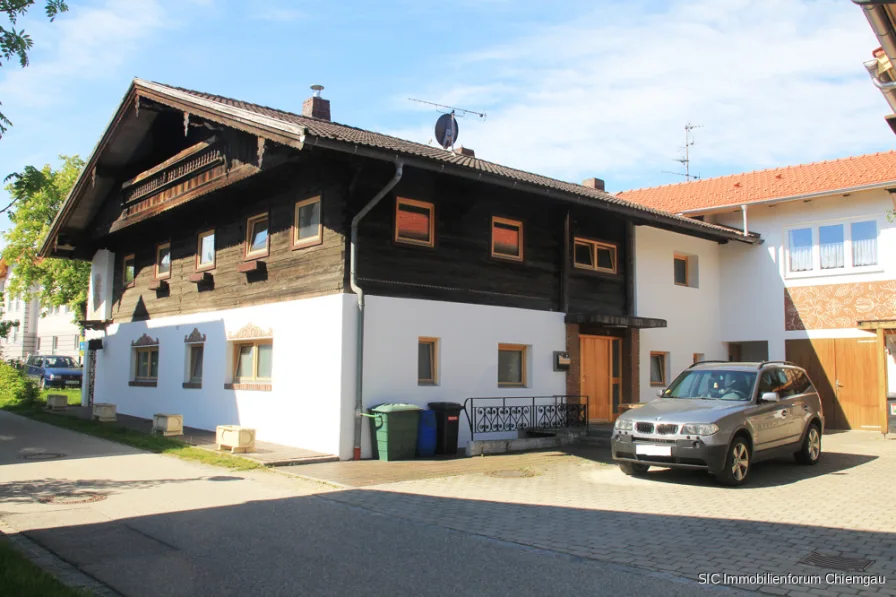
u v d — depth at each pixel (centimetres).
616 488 986
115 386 2042
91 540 690
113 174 1933
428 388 1334
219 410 1538
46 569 602
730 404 1065
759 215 2034
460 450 1347
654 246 1889
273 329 1394
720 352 2070
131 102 1688
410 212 1359
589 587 559
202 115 1379
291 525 755
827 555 651
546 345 1565
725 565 618
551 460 1245
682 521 782
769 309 1995
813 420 1222
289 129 1104
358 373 1228
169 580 573
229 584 562
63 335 4266
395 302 1297
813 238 1934
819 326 1905
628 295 1786
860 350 1836
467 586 559
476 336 1425
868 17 660
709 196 2177
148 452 1259
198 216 1714
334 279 1264
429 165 1188
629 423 1054
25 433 1512
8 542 658
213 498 889
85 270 3331
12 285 3428
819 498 918
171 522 764
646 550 664
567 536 714
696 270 2033
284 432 1335
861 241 1855
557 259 1627
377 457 1228
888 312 1791
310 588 553
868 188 1752
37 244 3353
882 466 1204
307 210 1364
